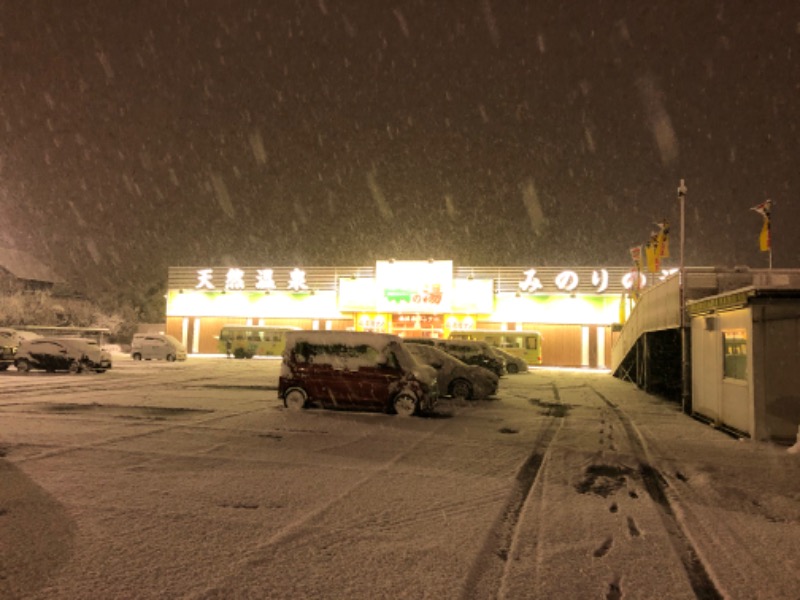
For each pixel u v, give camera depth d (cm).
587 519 576
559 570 447
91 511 557
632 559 473
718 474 788
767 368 1055
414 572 435
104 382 2012
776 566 466
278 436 993
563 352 4128
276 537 500
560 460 860
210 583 405
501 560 467
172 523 529
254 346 4275
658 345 2053
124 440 918
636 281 2873
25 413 1207
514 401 1680
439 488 676
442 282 4253
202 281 4784
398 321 4381
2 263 5534
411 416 1277
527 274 4219
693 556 488
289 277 4653
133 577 412
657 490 700
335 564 446
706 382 1328
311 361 1320
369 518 559
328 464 788
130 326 5941
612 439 1059
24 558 441
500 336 3778
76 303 5634
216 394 1644
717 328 1260
